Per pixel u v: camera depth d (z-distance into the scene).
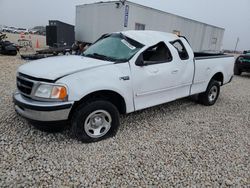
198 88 5.04
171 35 4.58
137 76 3.62
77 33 15.30
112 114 3.43
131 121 4.28
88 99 3.24
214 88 5.61
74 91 2.96
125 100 3.54
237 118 4.92
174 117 4.66
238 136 3.97
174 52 4.26
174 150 3.31
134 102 3.70
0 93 5.27
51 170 2.65
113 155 3.05
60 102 2.93
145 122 4.28
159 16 13.92
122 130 3.85
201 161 3.07
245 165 3.04
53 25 15.18
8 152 2.94
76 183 2.47
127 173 2.70
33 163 2.76
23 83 3.16
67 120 3.12
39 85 2.95
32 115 2.96
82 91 3.01
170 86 4.24
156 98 4.07
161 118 4.55
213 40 21.22
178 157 3.12
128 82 3.50
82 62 3.47
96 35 13.67
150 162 2.95
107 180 2.56
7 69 8.41
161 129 4.02
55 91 2.90
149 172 2.75
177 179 2.66
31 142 3.22
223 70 5.62
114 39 4.20
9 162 2.74
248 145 3.64
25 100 3.05
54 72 3.02
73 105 3.04
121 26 11.95
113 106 3.41
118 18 12.05
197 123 4.43
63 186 2.42
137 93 3.69
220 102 6.14
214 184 2.62
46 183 2.44
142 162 2.94
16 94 3.33
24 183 2.41
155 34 4.33
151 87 3.87
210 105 5.68
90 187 2.43
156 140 3.58
